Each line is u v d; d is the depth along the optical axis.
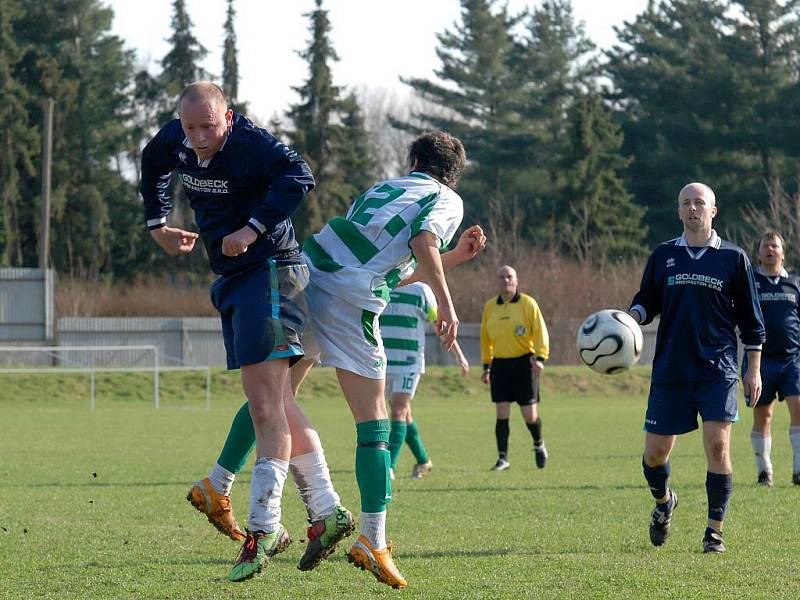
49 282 88.19
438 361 99.31
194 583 12.95
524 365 27.86
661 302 15.58
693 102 135.75
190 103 11.63
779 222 105.38
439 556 14.73
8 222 135.25
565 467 28.28
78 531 17.03
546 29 155.62
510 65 154.75
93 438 38.78
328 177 144.25
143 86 157.88
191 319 99.44
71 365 88.44
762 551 15.02
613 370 17.80
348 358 12.12
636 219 126.69
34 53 143.25
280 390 11.94
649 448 15.41
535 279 102.12
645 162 136.88
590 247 120.56
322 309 12.23
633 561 14.27
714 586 12.51
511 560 14.38
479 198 140.75
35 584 12.91
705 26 141.50
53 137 140.12
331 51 147.75
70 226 142.00
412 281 13.09
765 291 23.30
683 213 15.45
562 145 140.50
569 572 13.46
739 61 134.75
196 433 41.28
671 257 15.49
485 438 39.66
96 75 150.25
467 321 103.75
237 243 11.45
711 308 15.25
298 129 145.75
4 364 87.25
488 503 20.55
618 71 151.00
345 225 12.44
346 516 12.02
